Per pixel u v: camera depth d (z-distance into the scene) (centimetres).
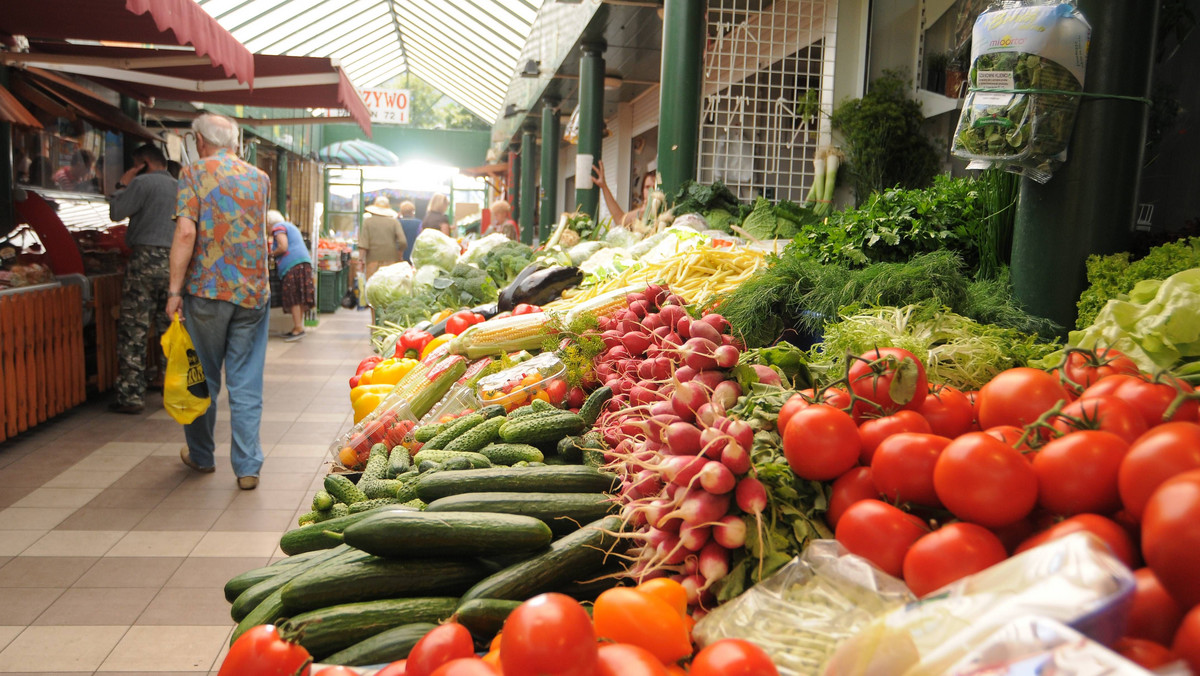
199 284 493
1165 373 154
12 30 676
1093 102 283
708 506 152
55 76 764
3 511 461
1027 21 269
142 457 572
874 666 105
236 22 1181
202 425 528
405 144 3089
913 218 377
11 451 577
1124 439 137
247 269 500
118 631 332
